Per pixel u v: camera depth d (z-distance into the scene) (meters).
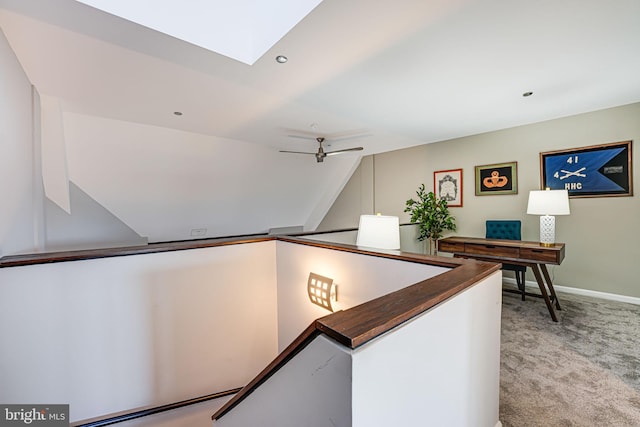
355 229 3.91
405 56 2.11
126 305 2.08
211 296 2.45
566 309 3.16
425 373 0.88
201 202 5.16
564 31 1.84
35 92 2.53
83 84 2.46
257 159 5.01
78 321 1.91
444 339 0.97
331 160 5.87
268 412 0.91
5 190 1.82
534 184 3.97
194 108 3.07
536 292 3.80
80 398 1.94
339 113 3.33
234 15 2.06
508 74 2.44
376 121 3.67
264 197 5.88
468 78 2.50
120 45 1.89
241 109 3.13
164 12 1.76
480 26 1.77
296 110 3.20
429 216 4.53
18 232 2.08
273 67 2.22
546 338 2.52
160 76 2.34
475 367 1.20
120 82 2.44
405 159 5.50
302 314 2.51
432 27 1.77
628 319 2.88
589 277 3.60
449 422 1.02
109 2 1.58
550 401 1.73
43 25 1.68
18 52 1.96
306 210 6.89
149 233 5.12
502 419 1.59
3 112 1.78
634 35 1.89
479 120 3.76
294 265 2.57
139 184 4.28
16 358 1.73
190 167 4.48
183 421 2.34
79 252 1.98
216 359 2.50
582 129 3.56
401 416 0.78
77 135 3.34
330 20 1.68
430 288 0.99
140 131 3.66
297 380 0.77
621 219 3.37
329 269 2.22
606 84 2.70
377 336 0.68
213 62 2.13
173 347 2.29
